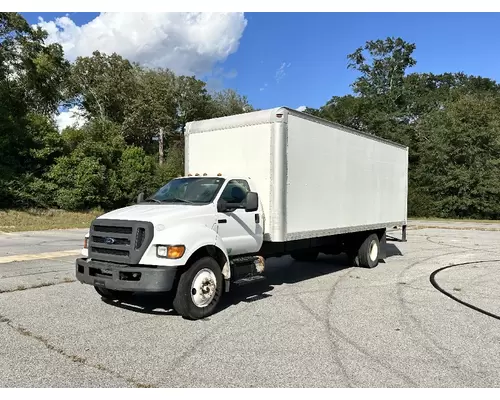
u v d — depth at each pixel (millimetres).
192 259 6305
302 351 4980
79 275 6340
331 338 5469
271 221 7641
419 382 4168
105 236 6191
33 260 11453
